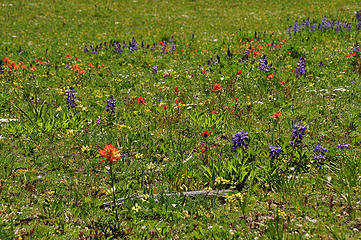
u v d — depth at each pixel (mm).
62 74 13477
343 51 14781
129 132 8086
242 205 5250
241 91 10953
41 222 5102
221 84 11523
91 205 5477
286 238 4594
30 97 10531
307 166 6387
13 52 18188
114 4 36250
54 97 10406
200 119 8547
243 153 6738
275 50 15695
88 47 19828
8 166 6387
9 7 33625
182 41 20875
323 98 9625
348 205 5227
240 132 6797
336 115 8703
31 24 28359
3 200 5535
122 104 10141
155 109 9602
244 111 9172
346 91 10227
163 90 11328
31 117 8445
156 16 31688
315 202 5410
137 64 15281
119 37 23578
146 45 20172
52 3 35906
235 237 4742
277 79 11438
